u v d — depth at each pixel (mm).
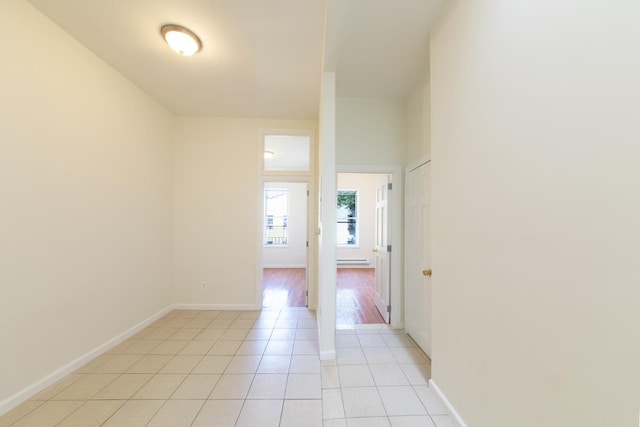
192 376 2236
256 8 2006
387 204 3461
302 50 2516
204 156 4012
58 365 2174
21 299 1908
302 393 2010
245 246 4020
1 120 1792
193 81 3059
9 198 1840
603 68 824
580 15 895
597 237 840
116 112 2836
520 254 1150
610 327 803
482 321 1411
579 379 895
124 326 2947
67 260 2268
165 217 3758
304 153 5754
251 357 2561
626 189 761
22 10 1912
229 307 3984
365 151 3311
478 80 1450
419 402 1904
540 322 1048
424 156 2748
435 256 1957
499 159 1284
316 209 4059
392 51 2354
